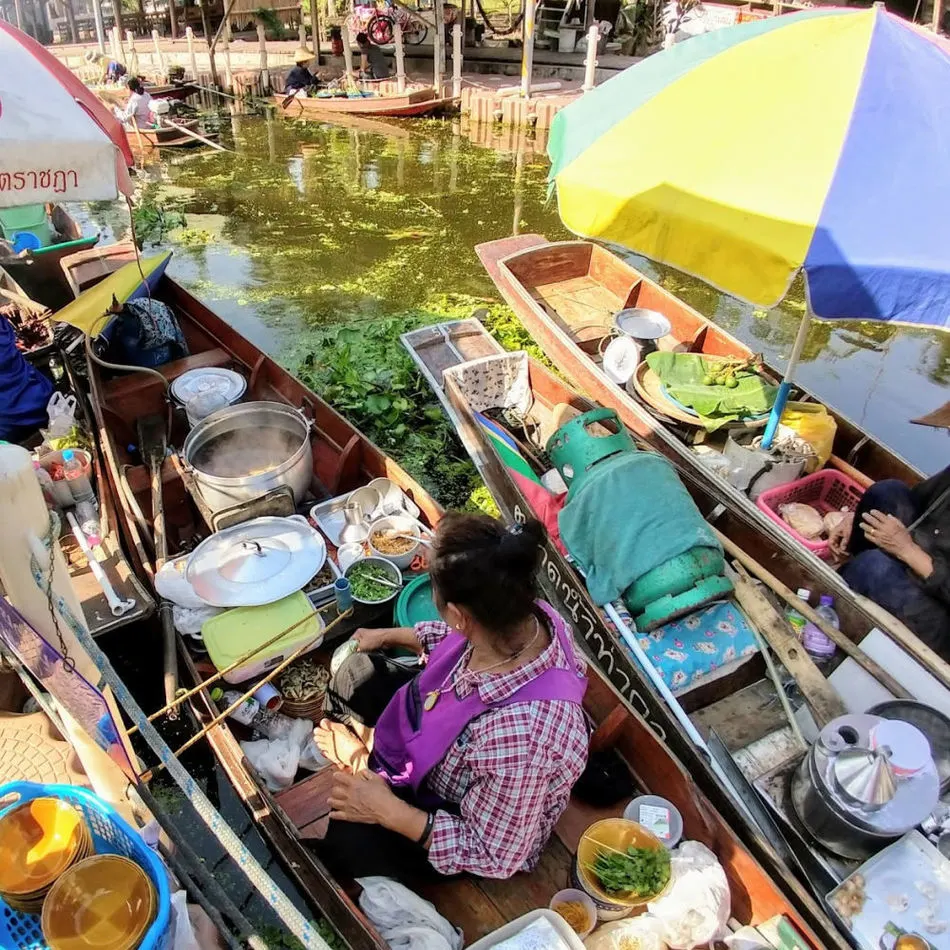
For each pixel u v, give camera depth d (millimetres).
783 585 3705
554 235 9570
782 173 2961
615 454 3863
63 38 23281
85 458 4258
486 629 2033
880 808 2623
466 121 14852
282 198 10969
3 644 2953
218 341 5820
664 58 3664
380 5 15141
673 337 5871
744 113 3141
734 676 3465
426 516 4164
